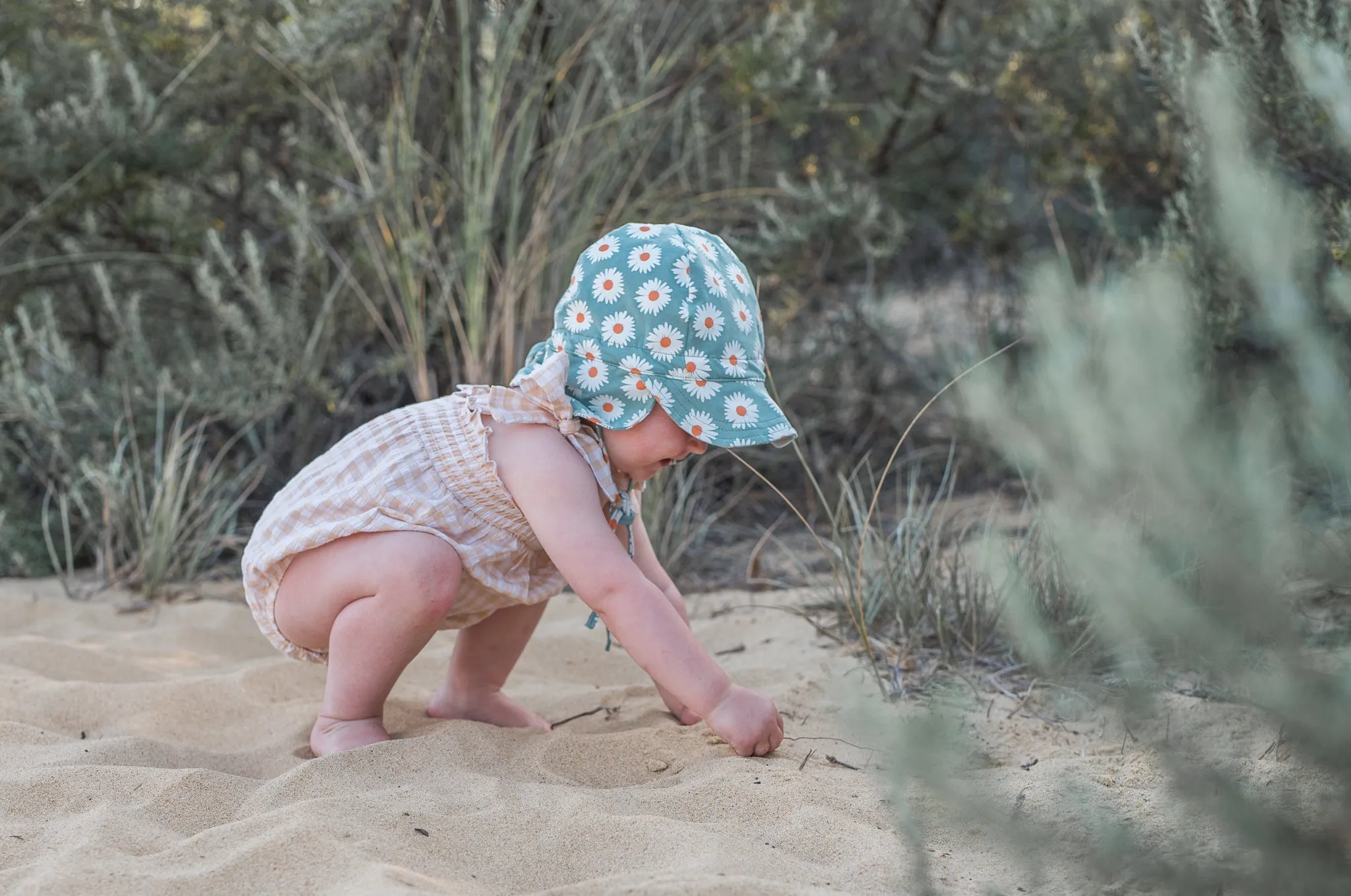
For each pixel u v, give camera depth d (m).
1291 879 1.25
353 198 3.82
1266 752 1.75
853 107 4.20
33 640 2.58
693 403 1.93
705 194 4.02
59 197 3.88
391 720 2.21
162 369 3.73
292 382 3.71
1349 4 2.49
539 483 1.93
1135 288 1.49
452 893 1.41
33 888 1.39
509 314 3.58
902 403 4.32
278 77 4.02
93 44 4.01
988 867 1.54
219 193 4.32
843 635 2.69
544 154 3.93
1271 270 1.55
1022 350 3.97
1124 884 1.45
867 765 1.94
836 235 4.21
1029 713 2.17
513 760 1.93
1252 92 2.56
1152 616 1.39
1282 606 1.37
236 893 1.40
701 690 1.91
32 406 3.50
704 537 3.60
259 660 2.75
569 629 2.91
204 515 3.43
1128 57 3.97
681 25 4.20
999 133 4.45
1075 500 1.50
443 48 3.93
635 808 1.71
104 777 1.76
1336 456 1.44
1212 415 1.60
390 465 2.03
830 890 1.42
